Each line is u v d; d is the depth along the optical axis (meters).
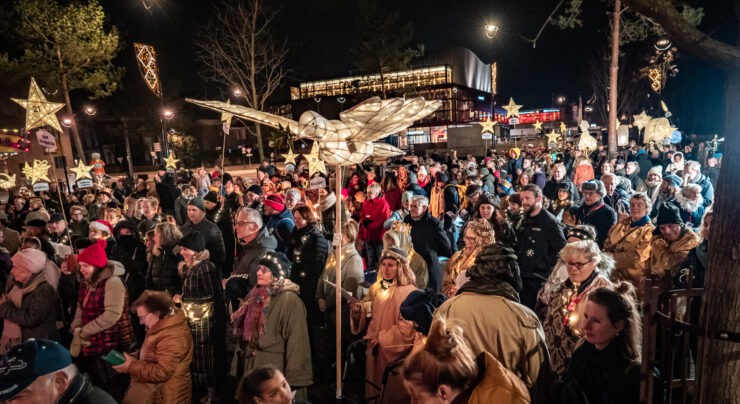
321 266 4.92
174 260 5.35
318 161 10.52
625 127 20.41
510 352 2.38
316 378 4.67
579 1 12.39
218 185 11.21
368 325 3.94
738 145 1.78
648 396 2.16
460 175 11.80
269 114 2.89
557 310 3.19
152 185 22.19
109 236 6.37
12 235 6.79
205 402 4.47
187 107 43.03
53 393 2.18
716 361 1.87
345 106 52.88
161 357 3.60
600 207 5.64
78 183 10.35
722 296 1.84
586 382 2.36
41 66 24.66
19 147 15.98
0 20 23.80
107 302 4.25
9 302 4.38
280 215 7.05
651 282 2.13
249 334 3.72
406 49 32.81
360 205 10.62
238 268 5.02
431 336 1.97
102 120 42.91
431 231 5.68
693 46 1.80
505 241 4.60
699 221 5.45
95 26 25.58
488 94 63.47
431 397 1.91
